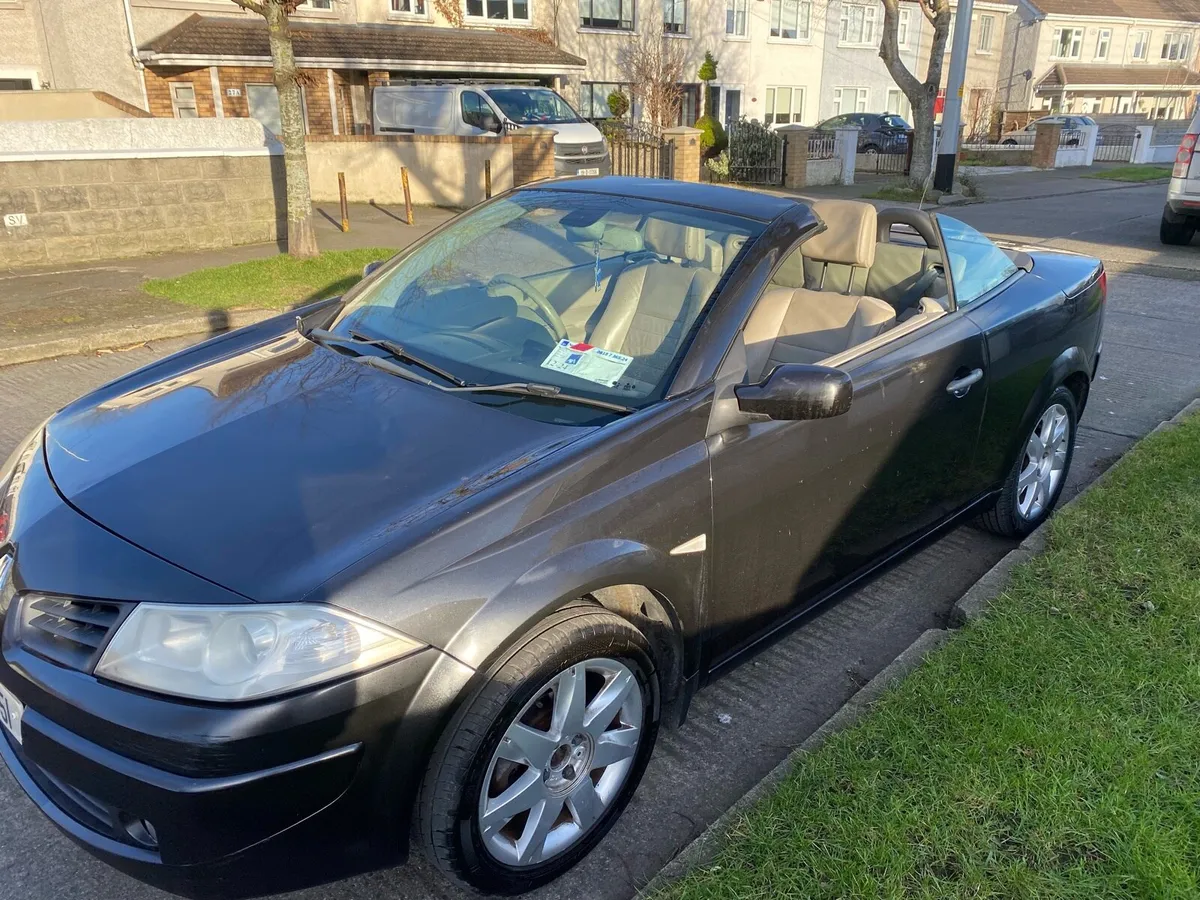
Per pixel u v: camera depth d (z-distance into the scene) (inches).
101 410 115.7
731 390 109.4
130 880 98.0
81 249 414.0
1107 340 316.8
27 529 92.8
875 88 1563.7
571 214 139.2
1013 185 903.7
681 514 101.0
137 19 748.6
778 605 120.8
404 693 80.7
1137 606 137.9
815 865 91.0
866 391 124.1
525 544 88.4
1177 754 106.9
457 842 85.4
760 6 1332.4
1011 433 159.0
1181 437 206.1
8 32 722.2
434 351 121.3
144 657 79.2
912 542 145.5
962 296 151.4
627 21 1161.4
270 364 122.7
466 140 625.9
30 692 83.1
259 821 77.7
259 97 802.2
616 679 96.9
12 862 100.0
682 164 713.0
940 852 93.5
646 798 109.8
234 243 463.5
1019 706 114.1
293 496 91.6
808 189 874.1
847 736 109.3
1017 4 1857.8
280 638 78.2
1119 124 1560.0
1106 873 91.4
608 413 105.3
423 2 955.3
